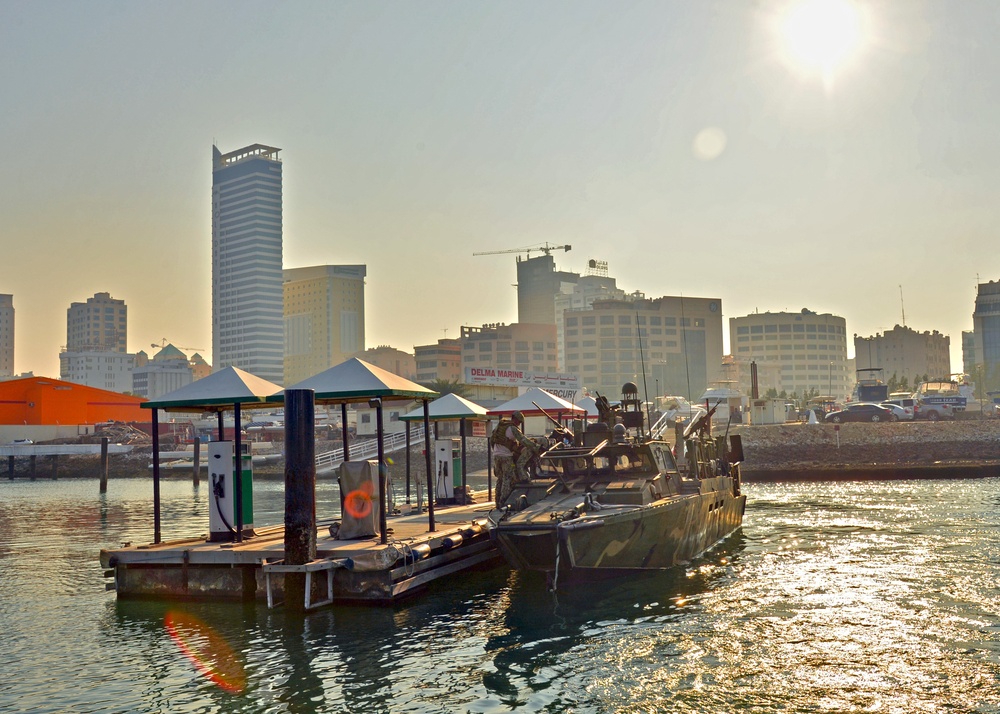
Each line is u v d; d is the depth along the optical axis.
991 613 14.02
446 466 24.33
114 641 13.28
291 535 14.80
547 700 10.30
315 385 17.17
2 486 63.38
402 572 15.49
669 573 18.05
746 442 54.00
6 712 10.27
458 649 12.43
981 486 38.22
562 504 16.70
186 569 15.96
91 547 26.12
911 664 11.40
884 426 54.62
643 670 11.35
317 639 13.01
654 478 18.30
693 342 193.75
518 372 69.38
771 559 19.69
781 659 11.72
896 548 20.91
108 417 98.19
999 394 98.31
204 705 10.35
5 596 17.62
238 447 17.06
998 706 9.79
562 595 16.11
